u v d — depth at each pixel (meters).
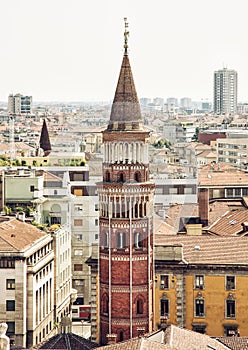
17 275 180.25
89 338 165.75
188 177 145.38
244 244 171.25
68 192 151.38
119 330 154.00
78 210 152.25
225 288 166.62
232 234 192.00
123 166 146.50
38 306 185.62
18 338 179.75
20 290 180.12
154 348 122.12
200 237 173.00
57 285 198.62
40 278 187.38
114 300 153.75
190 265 166.12
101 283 154.50
